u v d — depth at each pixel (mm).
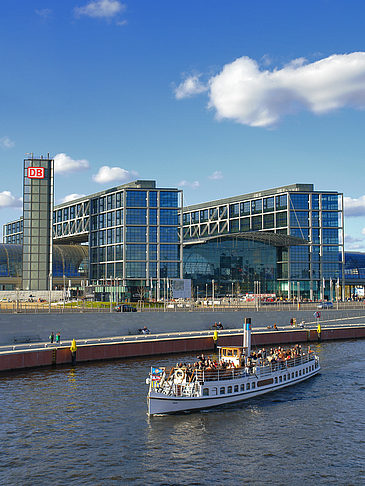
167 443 52531
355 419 60656
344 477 45375
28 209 198500
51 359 89500
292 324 141375
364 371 87500
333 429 57250
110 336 112625
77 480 44125
